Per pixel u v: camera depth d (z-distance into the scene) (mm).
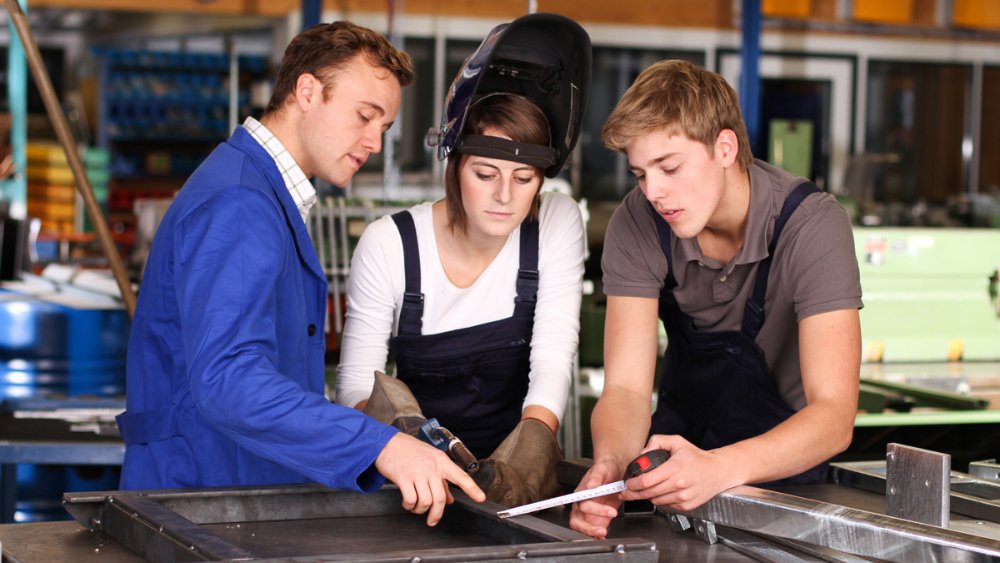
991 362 4305
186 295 1647
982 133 8586
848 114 8320
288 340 1839
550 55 1995
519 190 2012
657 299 2121
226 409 1575
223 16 8703
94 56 10820
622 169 7770
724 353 2133
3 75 10977
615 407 1981
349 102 1820
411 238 2195
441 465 1526
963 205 6742
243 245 1661
